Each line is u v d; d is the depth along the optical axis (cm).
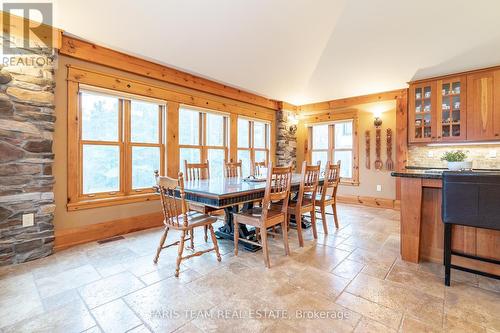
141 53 327
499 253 203
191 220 235
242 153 523
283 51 393
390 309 167
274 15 315
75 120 291
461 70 390
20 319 156
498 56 349
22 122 245
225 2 283
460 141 397
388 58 397
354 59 416
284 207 263
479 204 184
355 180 527
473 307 169
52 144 264
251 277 211
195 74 405
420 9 304
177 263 214
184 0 271
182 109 408
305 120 609
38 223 253
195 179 346
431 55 370
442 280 207
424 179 234
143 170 359
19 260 242
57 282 203
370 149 509
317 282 203
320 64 445
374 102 504
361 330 147
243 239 267
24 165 246
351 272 221
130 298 180
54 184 272
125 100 339
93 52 299
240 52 375
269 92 518
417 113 437
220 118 474
